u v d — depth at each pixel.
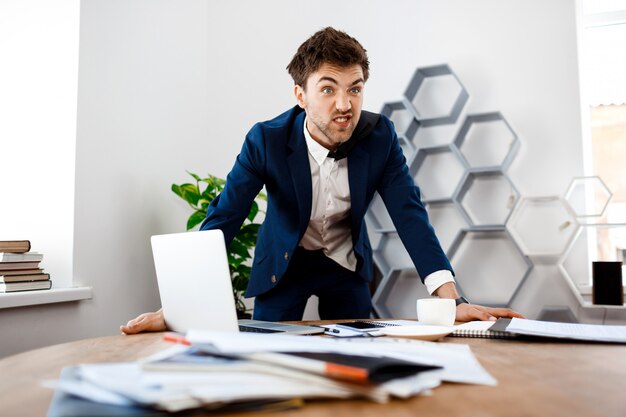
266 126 1.76
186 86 3.17
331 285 1.95
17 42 2.32
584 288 2.61
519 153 2.78
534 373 0.70
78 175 2.22
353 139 1.70
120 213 2.50
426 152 2.93
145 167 2.73
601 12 2.86
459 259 2.85
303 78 1.57
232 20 3.40
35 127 2.27
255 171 1.73
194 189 2.67
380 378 0.55
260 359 0.55
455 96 2.93
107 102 2.43
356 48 1.49
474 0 2.91
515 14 2.84
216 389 0.49
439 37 2.97
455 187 2.90
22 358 0.84
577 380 0.65
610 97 2.89
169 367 0.54
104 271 2.37
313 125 1.68
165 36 2.96
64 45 2.26
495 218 2.81
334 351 0.62
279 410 0.50
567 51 2.74
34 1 2.31
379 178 1.75
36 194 2.24
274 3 3.32
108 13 2.45
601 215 2.59
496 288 2.79
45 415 0.52
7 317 1.86
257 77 3.33
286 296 1.92
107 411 0.47
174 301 1.21
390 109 3.01
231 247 2.67
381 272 2.95
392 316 2.96
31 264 1.99
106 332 2.37
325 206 1.82
